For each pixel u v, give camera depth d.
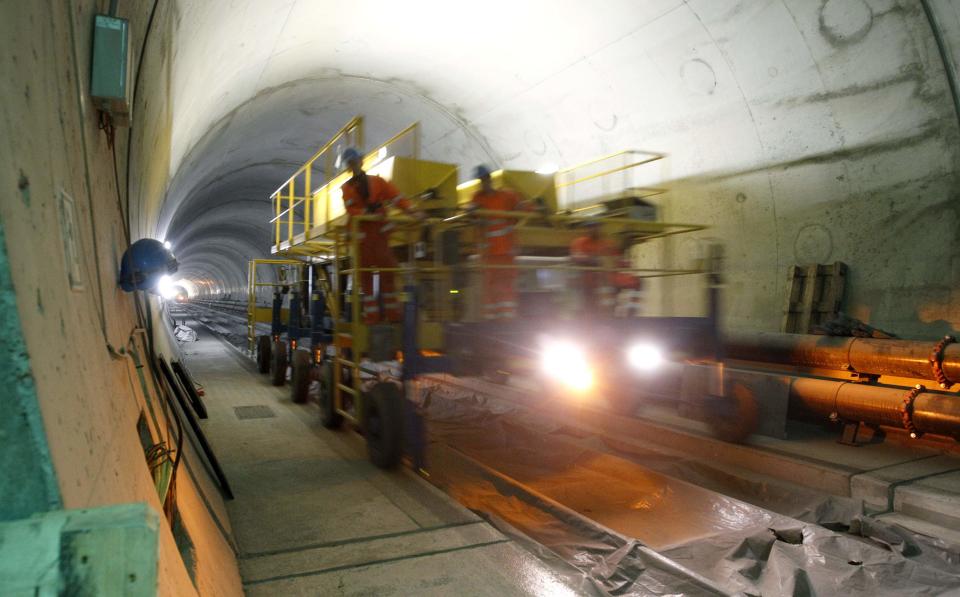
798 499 5.97
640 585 4.04
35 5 1.70
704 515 5.63
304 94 12.92
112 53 2.60
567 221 7.30
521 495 5.70
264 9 7.33
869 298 8.53
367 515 4.75
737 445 7.23
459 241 6.79
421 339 6.12
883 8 7.37
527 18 10.10
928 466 6.39
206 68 7.19
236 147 15.04
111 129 3.09
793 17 8.11
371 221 6.80
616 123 11.29
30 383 1.18
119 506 1.20
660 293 11.66
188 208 19.25
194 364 14.52
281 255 10.52
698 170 10.57
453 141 14.70
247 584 3.56
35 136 1.55
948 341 6.80
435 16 10.27
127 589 1.13
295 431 7.88
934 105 7.50
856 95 8.17
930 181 7.75
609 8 9.32
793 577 4.05
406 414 6.00
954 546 4.52
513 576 3.70
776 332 9.08
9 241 1.21
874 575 4.10
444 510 4.87
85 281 2.08
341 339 7.50
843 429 7.42
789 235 9.52
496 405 10.10
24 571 1.09
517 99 12.27
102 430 1.75
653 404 9.13
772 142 9.38
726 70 9.21
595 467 7.08
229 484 5.57
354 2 9.29
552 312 7.41
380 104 14.22
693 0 8.59
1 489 1.15
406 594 3.46
